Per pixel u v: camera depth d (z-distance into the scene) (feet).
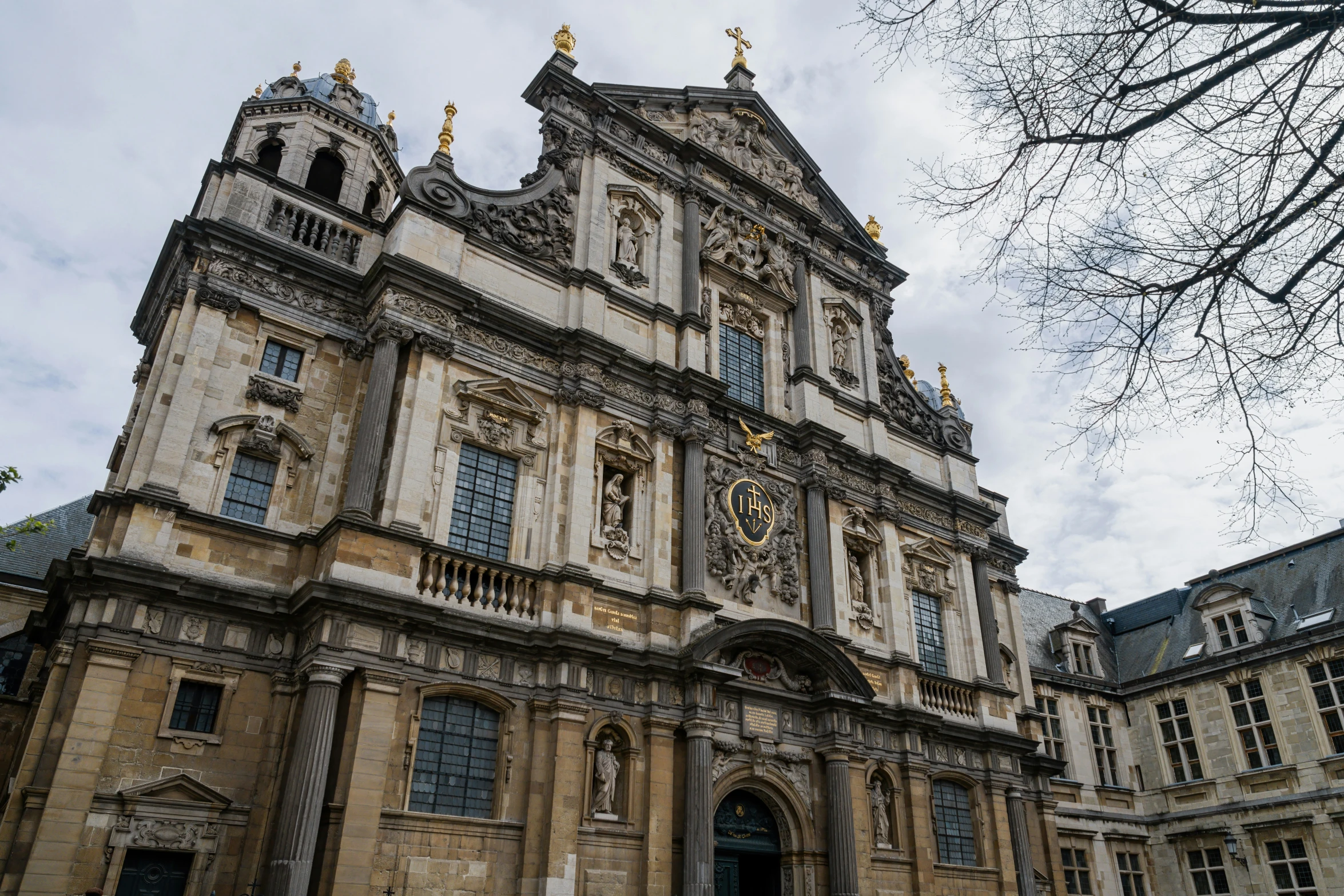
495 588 71.82
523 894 62.80
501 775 65.92
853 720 86.28
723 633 77.10
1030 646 136.67
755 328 102.37
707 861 70.28
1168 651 138.41
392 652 63.00
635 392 86.07
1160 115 28.17
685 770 73.67
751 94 110.42
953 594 106.22
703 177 102.73
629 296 90.07
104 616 57.77
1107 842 123.34
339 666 60.13
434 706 65.36
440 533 70.49
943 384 122.01
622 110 97.14
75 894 51.80
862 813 83.05
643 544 81.25
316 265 75.15
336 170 90.22
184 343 68.18
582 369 81.97
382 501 67.92
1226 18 26.86
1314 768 113.91
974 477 115.03
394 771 61.26
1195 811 124.36
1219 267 28.30
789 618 88.69
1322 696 116.16
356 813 57.52
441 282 75.72
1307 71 25.95
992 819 94.27
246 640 62.49
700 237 99.66
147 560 60.39
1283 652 120.57
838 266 112.98
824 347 106.42
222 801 57.77
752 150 109.09
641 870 68.44
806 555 93.20
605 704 71.61
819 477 95.14
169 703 58.39
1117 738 134.00
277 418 70.23
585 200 91.66
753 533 88.89
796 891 79.00
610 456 82.74
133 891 54.34
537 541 75.66
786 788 80.59
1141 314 29.71
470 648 67.41
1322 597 124.67
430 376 73.26
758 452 92.63
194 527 63.67
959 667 102.37
